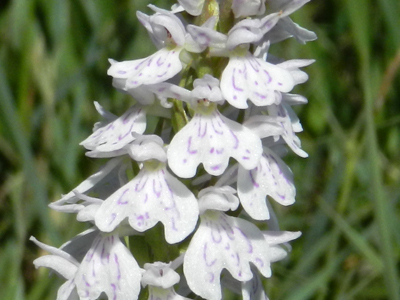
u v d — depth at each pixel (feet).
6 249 0.58
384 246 0.46
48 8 0.65
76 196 0.36
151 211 0.33
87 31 0.65
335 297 0.55
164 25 0.34
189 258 0.33
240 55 0.34
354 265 0.56
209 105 0.34
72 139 0.60
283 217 0.58
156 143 0.34
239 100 0.33
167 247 0.34
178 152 0.33
